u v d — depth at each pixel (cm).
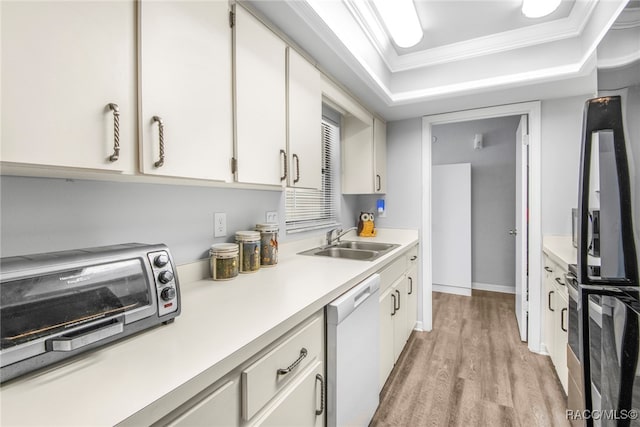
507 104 247
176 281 90
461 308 346
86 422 49
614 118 67
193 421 63
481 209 416
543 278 237
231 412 73
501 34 198
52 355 63
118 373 62
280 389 90
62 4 65
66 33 66
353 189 271
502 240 404
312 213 245
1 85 57
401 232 292
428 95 230
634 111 61
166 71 87
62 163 65
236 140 113
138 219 111
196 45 97
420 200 288
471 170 416
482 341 260
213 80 103
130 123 79
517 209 291
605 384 68
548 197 238
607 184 67
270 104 131
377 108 257
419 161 287
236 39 113
